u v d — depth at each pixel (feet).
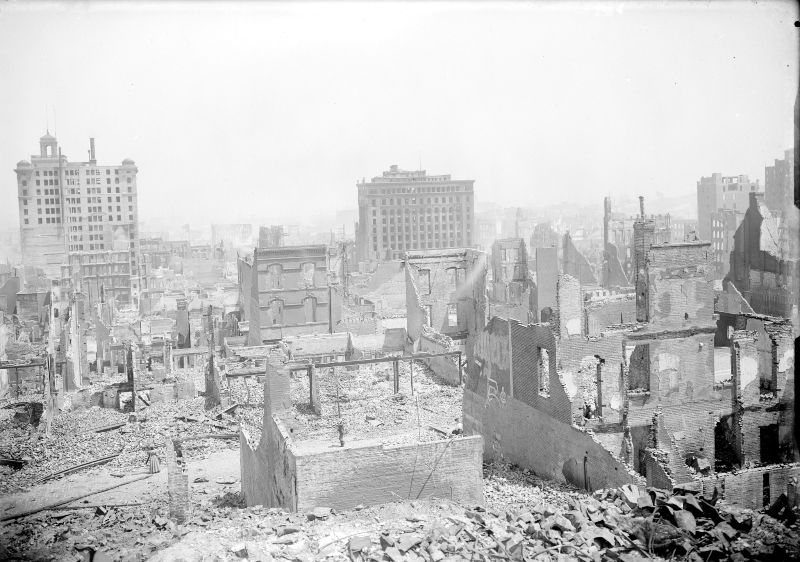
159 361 199.62
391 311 262.06
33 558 79.15
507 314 222.07
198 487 112.57
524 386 102.58
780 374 98.78
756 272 192.65
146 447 133.39
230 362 169.78
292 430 101.86
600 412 92.94
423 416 137.59
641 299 95.91
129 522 91.15
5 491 113.70
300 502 76.28
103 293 282.77
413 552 64.23
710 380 97.25
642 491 77.41
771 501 88.33
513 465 105.91
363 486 78.13
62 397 162.81
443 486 80.48
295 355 181.68
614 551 64.85
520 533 68.64
